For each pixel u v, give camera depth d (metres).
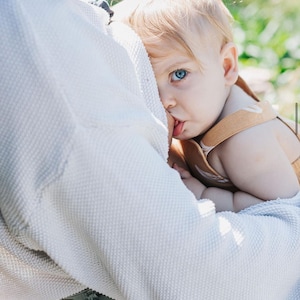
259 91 3.52
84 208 1.30
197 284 1.37
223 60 1.79
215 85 1.74
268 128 1.77
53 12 1.30
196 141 1.86
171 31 1.66
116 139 1.29
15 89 1.26
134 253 1.33
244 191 1.79
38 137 1.27
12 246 1.39
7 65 1.26
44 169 1.28
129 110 1.33
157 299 1.37
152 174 1.32
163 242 1.32
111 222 1.31
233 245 1.39
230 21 1.85
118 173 1.29
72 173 1.27
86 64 1.29
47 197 1.30
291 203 1.66
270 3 4.38
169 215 1.32
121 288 1.38
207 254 1.35
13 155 1.29
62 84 1.25
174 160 1.93
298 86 3.54
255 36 4.06
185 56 1.67
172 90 1.69
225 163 1.78
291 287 1.57
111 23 1.52
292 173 1.76
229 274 1.39
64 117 1.25
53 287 1.50
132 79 1.41
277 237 1.49
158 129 1.38
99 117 1.27
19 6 1.26
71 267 1.38
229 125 1.75
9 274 1.45
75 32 1.31
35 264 1.43
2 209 1.35
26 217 1.30
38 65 1.25
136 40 1.49
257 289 1.45
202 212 1.36
